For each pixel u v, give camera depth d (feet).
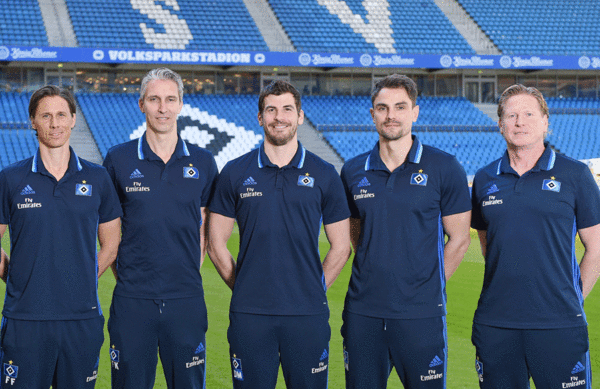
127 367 10.48
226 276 11.06
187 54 63.16
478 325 10.18
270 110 10.19
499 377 10.02
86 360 10.00
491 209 10.13
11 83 66.69
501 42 77.41
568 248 9.89
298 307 10.19
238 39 72.49
